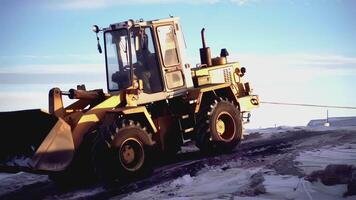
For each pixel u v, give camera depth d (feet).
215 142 34.94
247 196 21.48
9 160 30.37
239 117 36.76
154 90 33.30
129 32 32.48
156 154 32.58
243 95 40.40
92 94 32.24
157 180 28.96
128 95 31.68
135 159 29.96
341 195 19.88
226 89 37.70
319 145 33.53
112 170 28.66
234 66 40.37
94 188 30.17
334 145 32.32
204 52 39.29
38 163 27.40
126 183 29.35
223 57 40.16
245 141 43.06
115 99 31.30
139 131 30.12
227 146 35.65
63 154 28.17
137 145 30.07
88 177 31.14
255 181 23.36
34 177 37.91
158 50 33.47
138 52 32.89
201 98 35.17
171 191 25.36
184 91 34.76
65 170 29.19
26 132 30.37
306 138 39.29
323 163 25.72
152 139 31.83
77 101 32.55
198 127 34.76
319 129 45.29
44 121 30.19
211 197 22.54
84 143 29.96
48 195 29.96
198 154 37.73
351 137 35.76
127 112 29.78
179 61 34.65
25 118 30.14
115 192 27.89
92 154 28.81
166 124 33.09
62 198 28.40
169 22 34.37
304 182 21.89
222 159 32.60
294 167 25.54
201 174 28.25
